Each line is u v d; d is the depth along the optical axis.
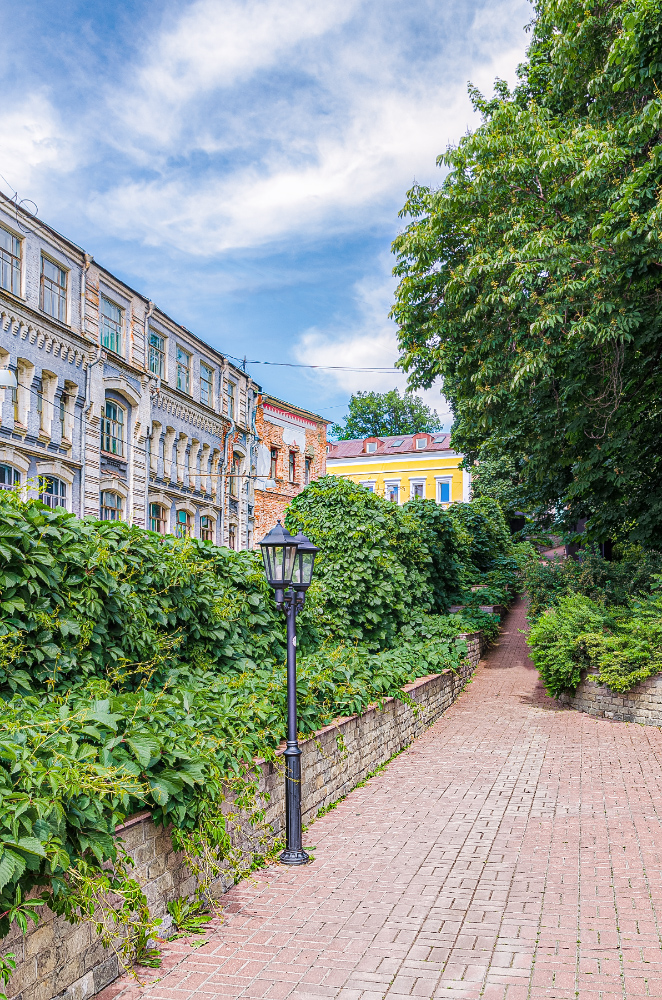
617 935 4.88
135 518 25.75
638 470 14.31
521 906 5.40
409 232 14.94
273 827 6.73
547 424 15.29
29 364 20.23
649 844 6.66
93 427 23.11
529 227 13.06
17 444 19.59
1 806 3.57
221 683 7.55
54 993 3.88
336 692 9.27
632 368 13.64
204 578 8.23
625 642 12.28
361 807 8.23
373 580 13.67
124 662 6.41
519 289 12.80
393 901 5.56
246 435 35.16
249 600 9.20
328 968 4.52
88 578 6.10
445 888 5.80
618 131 12.23
